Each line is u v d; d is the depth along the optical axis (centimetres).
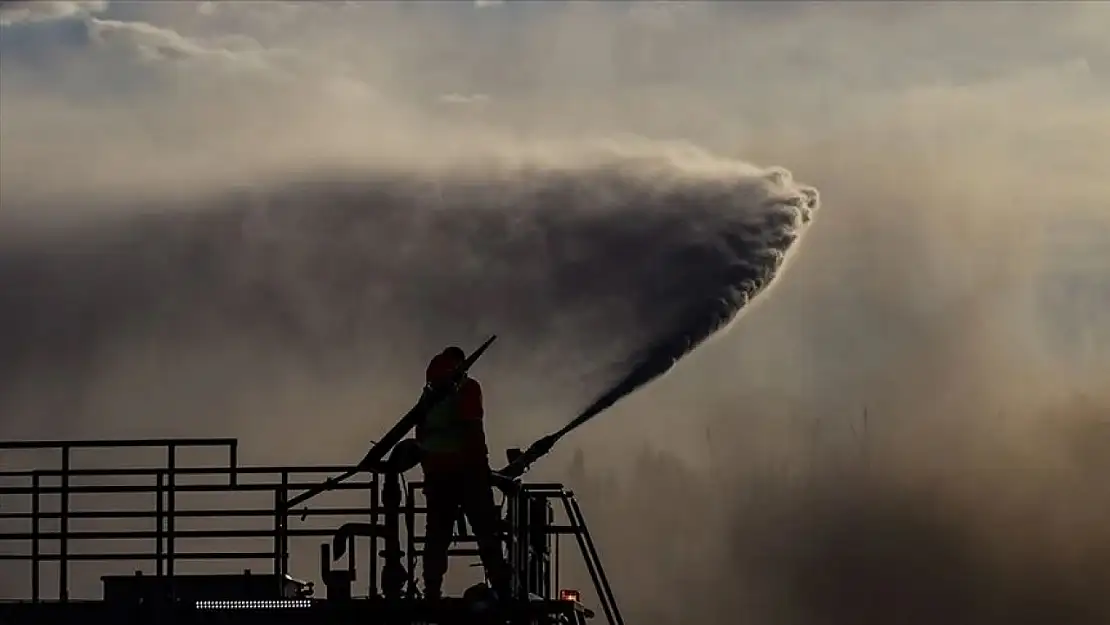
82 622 2105
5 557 2134
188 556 2123
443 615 1983
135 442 2120
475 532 1958
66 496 2139
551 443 2086
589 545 2189
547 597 2241
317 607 2033
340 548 2044
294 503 2081
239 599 2214
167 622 2081
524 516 2084
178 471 2120
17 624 2106
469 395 1970
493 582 1953
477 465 1961
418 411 1972
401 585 2016
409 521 2022
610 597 2170
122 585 2130
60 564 2138
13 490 2145
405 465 2020
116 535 2128
